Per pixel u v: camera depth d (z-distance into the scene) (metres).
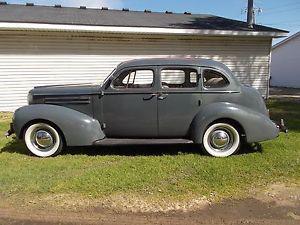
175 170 5.72
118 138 6.59
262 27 16.17
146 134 6.51
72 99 6.53
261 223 4.18
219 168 5.78
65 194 4.89
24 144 7.26
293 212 4.44
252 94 6.47
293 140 7.69
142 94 6.38
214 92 6.37
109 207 4.54
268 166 5.90
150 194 4.88
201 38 14.99
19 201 4.71
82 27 12.80
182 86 6.44
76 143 6.46
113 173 5.57
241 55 15.73
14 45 12.77
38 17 13.37
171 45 14.65
